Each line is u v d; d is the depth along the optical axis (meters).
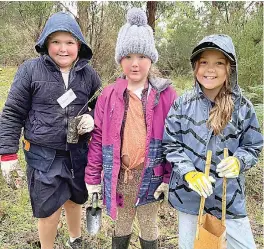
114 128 2.58
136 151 2.59
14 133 2.71
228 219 2.41
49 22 2.67
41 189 2.76
